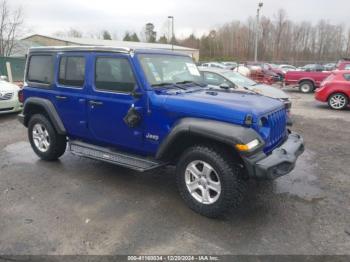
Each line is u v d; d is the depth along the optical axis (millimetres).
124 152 4582
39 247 3250
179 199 4266
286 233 3500
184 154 3887
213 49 80062
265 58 73688
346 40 75500
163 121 3959
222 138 3420
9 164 5605
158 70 4324
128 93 4207
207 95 4102
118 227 3604
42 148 5730
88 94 4660
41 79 5406
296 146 4102
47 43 46250
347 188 4688
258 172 3359
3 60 19234
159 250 3207
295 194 4461
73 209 4008
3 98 9555
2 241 3344
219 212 3662
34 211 3957
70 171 5273
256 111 3531
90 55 4590
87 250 3205
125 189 4586
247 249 3225
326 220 3777
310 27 76062
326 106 13055
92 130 4766
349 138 7605
